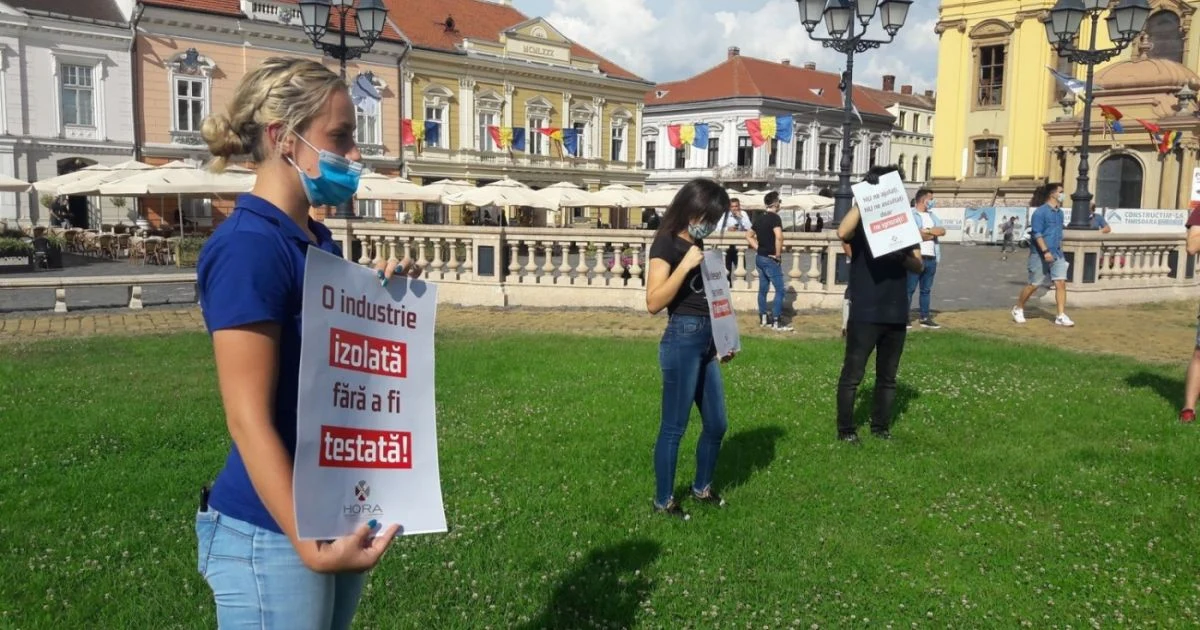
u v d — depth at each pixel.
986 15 44.94
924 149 85.19
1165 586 4.53
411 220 41.22
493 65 47.66
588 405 8.06
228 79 38.41
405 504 2.33
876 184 6.67
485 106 48.00
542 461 6.43
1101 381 9.40
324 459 2.15
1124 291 17.20
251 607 2.21
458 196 31.14
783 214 61.09
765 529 5.20
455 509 5.45
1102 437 7.21
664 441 5.31
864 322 6.88
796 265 15.72
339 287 2.22
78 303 16.14
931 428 7.45
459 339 12.20
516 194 31.86
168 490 5.66
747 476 6.17
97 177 26.22
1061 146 39.50
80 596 4.23
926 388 8.83
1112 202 38.25
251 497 2.23
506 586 4.42
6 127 32.94
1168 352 11.70
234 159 2.31
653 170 70.62
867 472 6.27
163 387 8.57
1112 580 4.59
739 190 65.81
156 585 4.36
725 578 4.54
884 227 6.64
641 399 8.28
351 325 2.25
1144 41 39.19
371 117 43.44
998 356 10.82
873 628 4.08
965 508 5.56
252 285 2.08
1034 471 6.29
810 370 9.77
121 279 15.05
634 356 10.67
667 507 5.40
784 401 8.26
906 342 11.81
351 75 42.28
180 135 37.22
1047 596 4.41
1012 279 23.72
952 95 46.38
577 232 15.93
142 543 4.85
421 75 45.03
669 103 68.75
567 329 13.54
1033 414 7.90
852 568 4.70
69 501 5.46
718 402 5.41
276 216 2.21
